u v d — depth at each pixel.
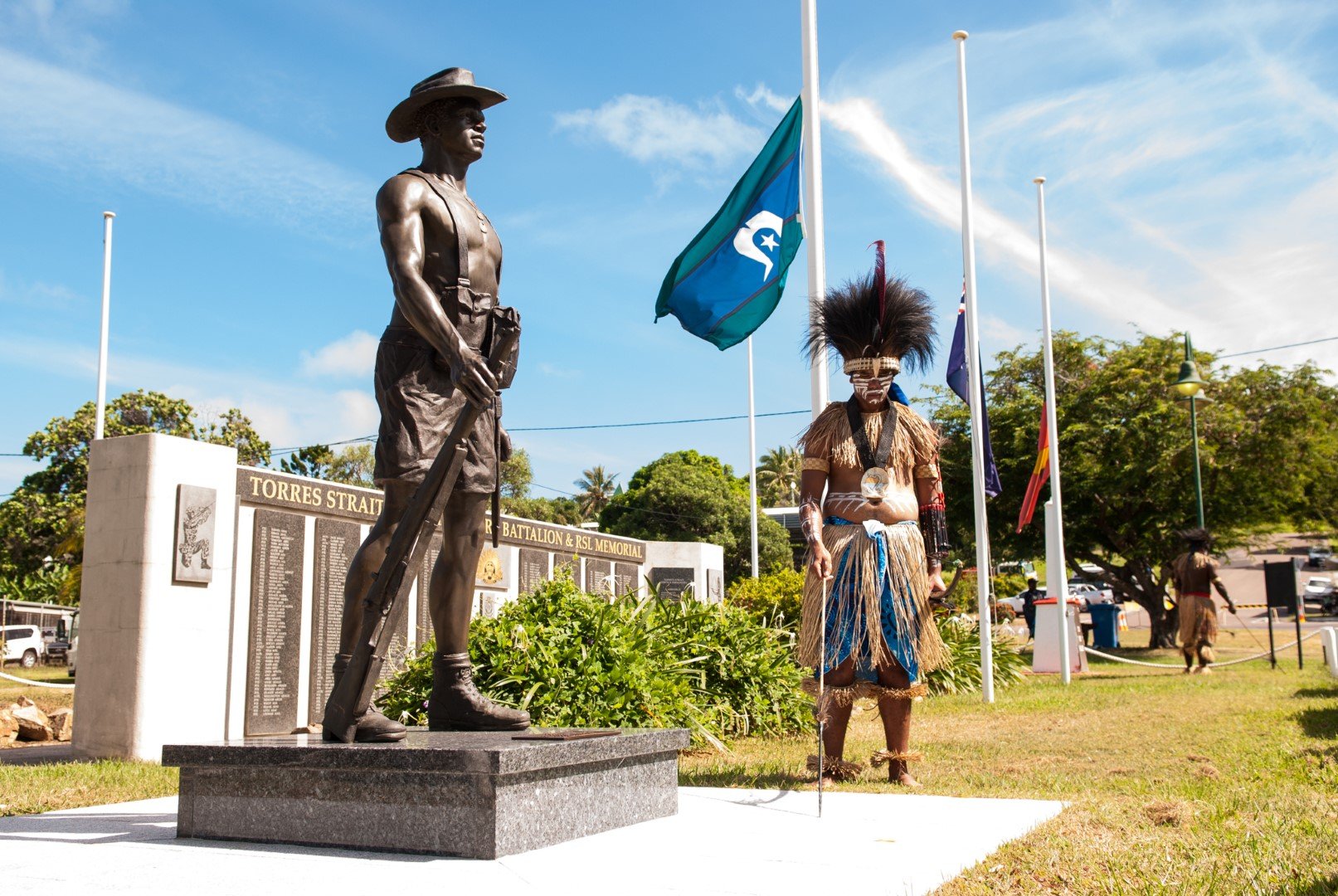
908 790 5.56
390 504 4.48
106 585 9.66
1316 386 27.94
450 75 4.78
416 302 4.27
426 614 12.72
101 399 17.44
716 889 3.06
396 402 4.50
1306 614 43.06
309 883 3.10
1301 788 5.51
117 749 9.36
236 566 10.65
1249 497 28.19
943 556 5.84
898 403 5.91
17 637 29.86
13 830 4.14
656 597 10.62
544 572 15.93
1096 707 11.12
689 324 9.93
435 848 3.52
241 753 3.84
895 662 5.76
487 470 4.78
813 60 10.31
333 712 4.03
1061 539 16.05
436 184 4.68
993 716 10.73
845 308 5.80
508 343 4.20
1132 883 3.35
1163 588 29.42
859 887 3.11
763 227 9.74
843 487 5.80
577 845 3.73
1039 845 3.85
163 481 9.71
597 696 8.17
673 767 4.54
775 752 8.54
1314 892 3.28
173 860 3.44
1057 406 28.30
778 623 14.93
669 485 46.66
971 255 13.87
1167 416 26.95
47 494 36.22
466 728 4.62
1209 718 9.45
